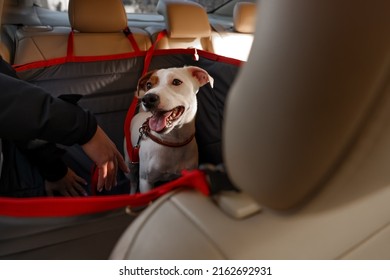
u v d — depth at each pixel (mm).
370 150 239
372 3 207
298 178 256
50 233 525
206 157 1484
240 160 275
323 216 294
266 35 247
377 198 313
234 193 316
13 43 1359
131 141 1461
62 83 1360
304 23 225
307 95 231
